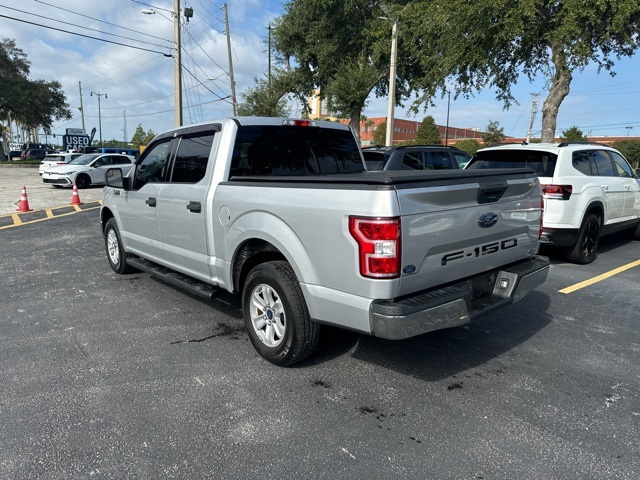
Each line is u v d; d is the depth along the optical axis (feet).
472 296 11.80
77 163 68.03
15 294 18.97
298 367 12.37
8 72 158.10
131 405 10.53
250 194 12.37
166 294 18.84
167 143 16.65
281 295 11.74
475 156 25.02
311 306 11.15
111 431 9.57
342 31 70.44
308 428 9.69
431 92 49.34
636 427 9.72
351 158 16.72
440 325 10.25
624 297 18.28
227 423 9.86
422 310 9.85
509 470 8.41
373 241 9.56
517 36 43.14
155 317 16.21
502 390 11.21
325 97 79.87
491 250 12.01
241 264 13.37
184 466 8.55
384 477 8.24
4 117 176.76
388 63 69.51
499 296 12.30
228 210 13.09
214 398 10.84
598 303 17.57
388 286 9.73
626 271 22.16
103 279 21.20
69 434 9.46
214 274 14.21
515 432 9.53
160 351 13.41
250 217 12.36
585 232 22.95
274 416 10.12
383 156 29.71
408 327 9.68
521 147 23.17
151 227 17.28
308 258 10.95
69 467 8.51
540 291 19.07
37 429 9.62
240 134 13.98
